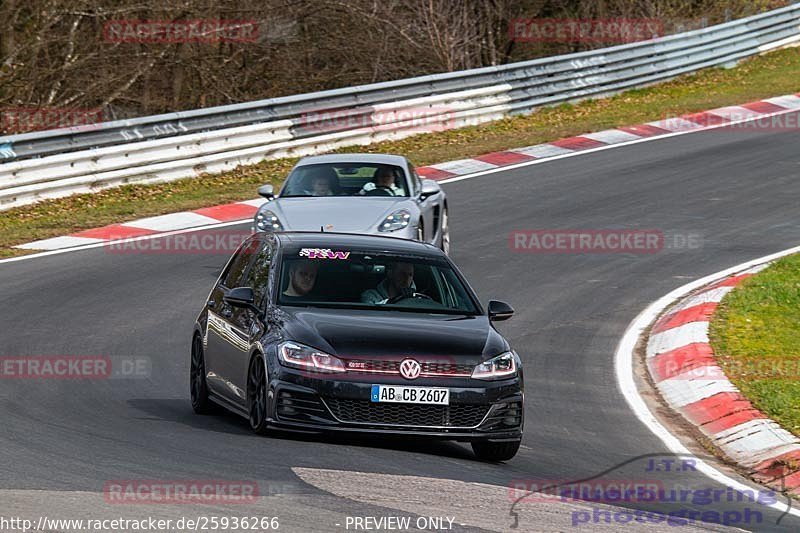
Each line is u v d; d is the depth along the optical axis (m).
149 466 27.28
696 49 120.12
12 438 30.36
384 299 33.59
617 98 111.19
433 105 97.75
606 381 42.31
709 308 49.78
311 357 30.16
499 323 50.03
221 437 31.28
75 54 118.31
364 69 130.75
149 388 39.53
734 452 34.25
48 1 114.19
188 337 47.03
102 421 33.56
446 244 62.28
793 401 37.38
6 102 115.00
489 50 161.88
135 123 80.12
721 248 63.41
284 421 30.16
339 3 125.69
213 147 84.19
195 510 23.33
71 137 76.69
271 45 126.81
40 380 39.41
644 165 84.56
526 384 41.62
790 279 54.09
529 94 105.31
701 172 82.06
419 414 30.05
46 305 51.22
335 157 58.81
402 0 134.88
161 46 122.75
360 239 36.09
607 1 161.50
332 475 26.86
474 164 85.94
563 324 50.09
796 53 127.25
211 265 60.09
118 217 71.19
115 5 119.31
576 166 84.81
